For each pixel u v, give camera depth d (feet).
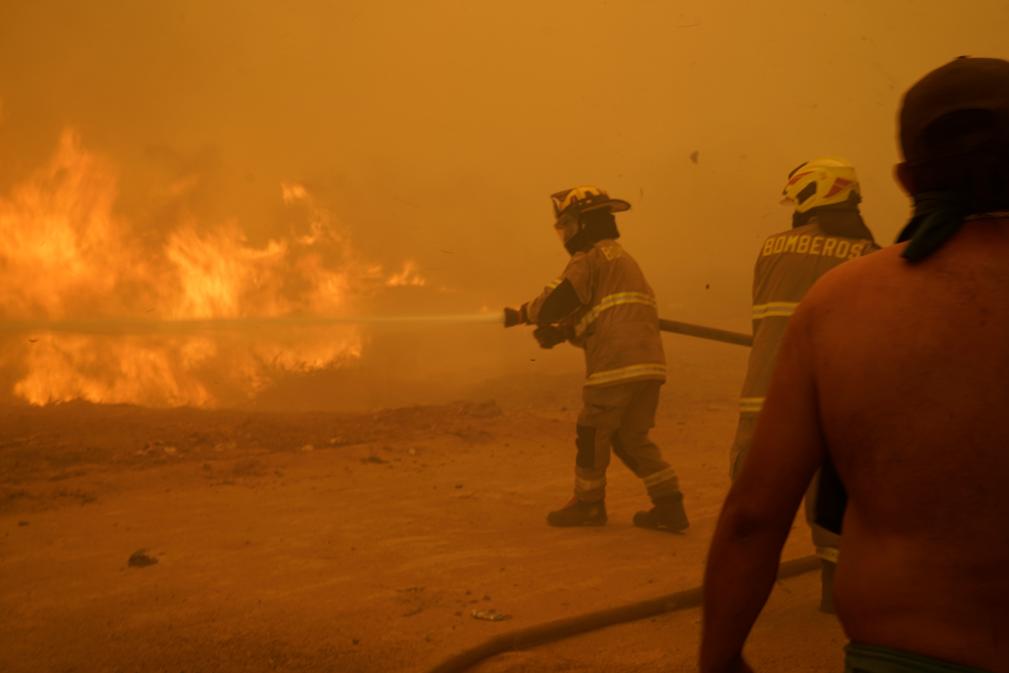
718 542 5.59
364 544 17.29
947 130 5.33
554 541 18.03
